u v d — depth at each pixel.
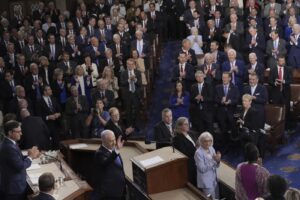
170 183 12.05
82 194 12.12
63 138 19.56
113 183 12.61
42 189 9.91
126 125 20.39
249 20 24.44
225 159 17.61
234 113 18.25
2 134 15.70
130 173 13.70
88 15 29.44
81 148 15.84
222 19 25.36
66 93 21.58
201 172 12.27
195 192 11.81
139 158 12.43
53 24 28.94
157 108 22.00
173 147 12.61
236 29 23.58
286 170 16.38
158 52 25.92
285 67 19.39
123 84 20.53
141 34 22.98
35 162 14.25
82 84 21.20
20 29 27.77
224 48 22.66
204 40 24.27
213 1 26.56
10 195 12.24
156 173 11.88
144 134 19.92
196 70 20.50
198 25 25.36
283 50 21.66
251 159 10.82
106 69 20.52
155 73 24.47
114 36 23.39
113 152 12.46
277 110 18.05
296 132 19.36
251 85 17.95
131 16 28.56
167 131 14.52
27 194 12.80
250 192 10.71
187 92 18.72
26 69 23.28
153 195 11.84
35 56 24.83
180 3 28.34
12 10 32.88
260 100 17.70
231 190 12.33
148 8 28.39
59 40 26.31
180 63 20.47
